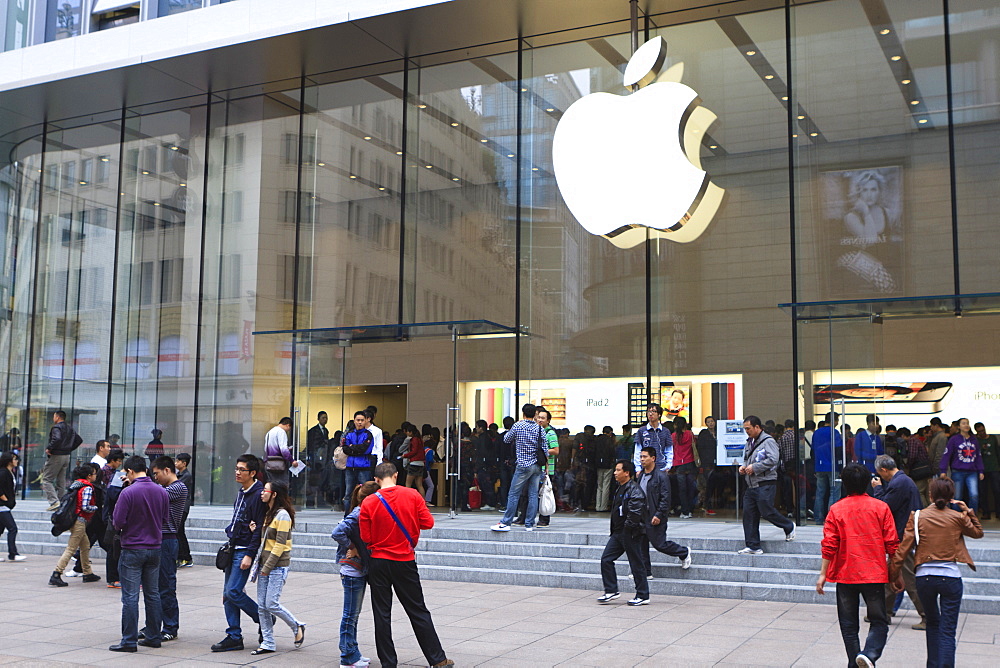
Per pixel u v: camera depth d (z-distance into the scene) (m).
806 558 11.39
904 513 9.25
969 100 15.27
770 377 15.65
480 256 18.19
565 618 9.86
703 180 16.42
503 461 17.08
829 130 16.00
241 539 8.45
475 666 7.61
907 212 15.36
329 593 11.75
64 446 18.20
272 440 16.67
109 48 20.41
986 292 14.73
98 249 22.31
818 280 15.69
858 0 16.14
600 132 17.38
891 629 9.18
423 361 18.55
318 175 20.11
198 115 21.47
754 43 16.62
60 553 16.14
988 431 17.66
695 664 7.62
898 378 18.52
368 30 17.97
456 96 18.92
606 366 16.84
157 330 21.23
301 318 19.80
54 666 7.76
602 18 17.41
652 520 11.23
